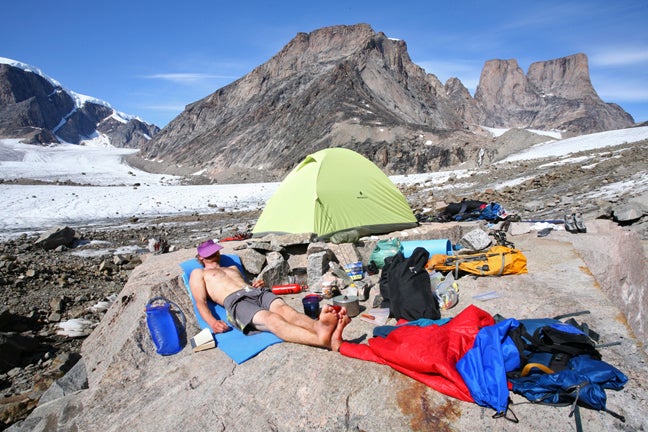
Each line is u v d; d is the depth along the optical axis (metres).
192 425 3.45
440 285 5.40
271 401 3.55
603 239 6.63
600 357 3.56
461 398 3.28
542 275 5.64
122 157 159.75
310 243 6.98
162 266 6.50
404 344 3.69
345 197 7.98
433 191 27.05
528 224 8.35
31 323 6.93
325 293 5.84
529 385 3.23
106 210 29.02
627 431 2.85
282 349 4.25
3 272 8.91
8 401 4.55
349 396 3.47
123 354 4.46
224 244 7.68
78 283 9.16
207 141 158.38
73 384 4.47
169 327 4.64
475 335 3.78
